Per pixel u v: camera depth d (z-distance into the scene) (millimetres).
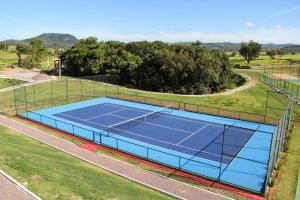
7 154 19688
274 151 21578
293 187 20719
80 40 97000
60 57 93062
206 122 38438
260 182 21719
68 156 24562
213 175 22938
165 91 74000
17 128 33250
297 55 177750
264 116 38594
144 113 43188
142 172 22594
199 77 72375
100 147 28531
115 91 60312
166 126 36500
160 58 74625
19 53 106625
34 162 19172
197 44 93000
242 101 51344
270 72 99812
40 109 44156
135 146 29344
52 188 15352
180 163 25266
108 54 85375
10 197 14078
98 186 17312
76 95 55438
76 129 34656
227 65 79500
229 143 30609
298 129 34500
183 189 19984
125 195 16656
